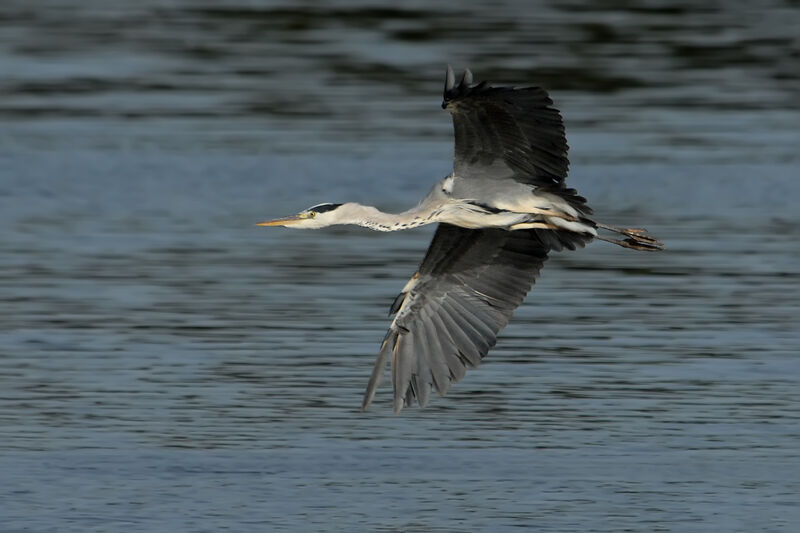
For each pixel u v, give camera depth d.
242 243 19.36
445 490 11.99
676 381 14.55
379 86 25.84
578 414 13.73
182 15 30.94
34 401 13.89
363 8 31.27
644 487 12.05
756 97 25.95
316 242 19.73
